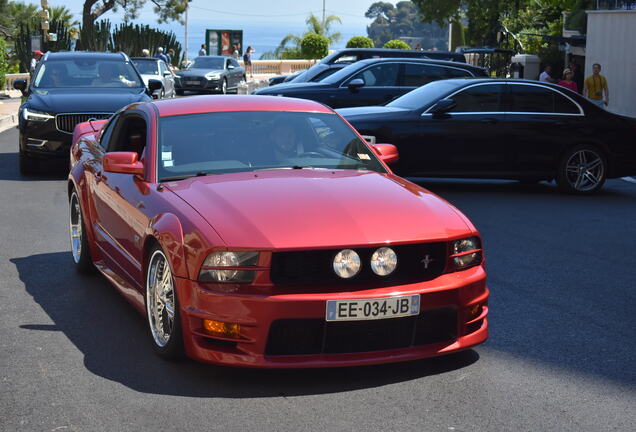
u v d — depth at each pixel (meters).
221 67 35.88
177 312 4.47
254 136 5.56
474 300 4.58
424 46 153.50
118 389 4.34
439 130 11.50
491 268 7.24
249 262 4.23
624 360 4.89
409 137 11.47
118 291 6.00
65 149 12.53
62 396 4.25
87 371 4.60
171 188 5.00
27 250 7.67
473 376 4.58
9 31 47.88
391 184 5.13
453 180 13.19
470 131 11.55
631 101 22.81
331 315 4.21
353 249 4.29
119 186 5.62
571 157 11.76
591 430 3.90
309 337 4.27
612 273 7.11
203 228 4.39
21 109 12.70
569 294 6.40
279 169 5.29
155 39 45.47
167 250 4.52
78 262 6.77
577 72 25.38
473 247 4.66
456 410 4.11
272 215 4.45
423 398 4.25
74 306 5.89
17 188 11.41
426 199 4.93
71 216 7.10
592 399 4.28
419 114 11.52
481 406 4.16
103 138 6.75
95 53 14.30
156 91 14.62
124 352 4.91
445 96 11.64
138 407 4.11
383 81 16.14
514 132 11.62
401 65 16.23
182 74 34.41
